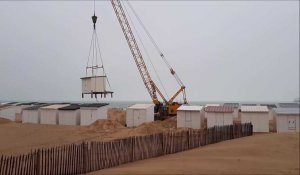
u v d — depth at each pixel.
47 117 51.88
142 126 42.75
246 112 44.84
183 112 47.81
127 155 24.61
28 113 52.88
